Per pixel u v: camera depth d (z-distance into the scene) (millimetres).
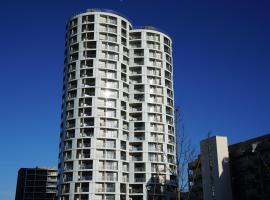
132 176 134375
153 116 143125
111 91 137500
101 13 145500
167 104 147750
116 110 135750
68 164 129250
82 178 125938
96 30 142625
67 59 143500
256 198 96312
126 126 139000
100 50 140625
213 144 106750
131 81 147125
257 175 96875
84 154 128625
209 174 105000
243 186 101312
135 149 137875
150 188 131250
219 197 100812
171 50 159875
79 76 137375
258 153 95562
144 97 144000
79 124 131625
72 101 136000
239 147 107812
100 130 131625
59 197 127312
